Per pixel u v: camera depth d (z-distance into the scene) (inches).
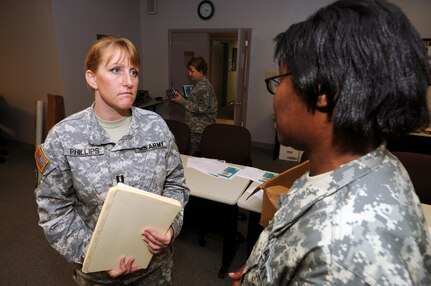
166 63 205.9
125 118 38.2
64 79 150.3
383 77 13.4
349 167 15.7
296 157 167.8
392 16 13.9
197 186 68.1
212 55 205.9
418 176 69.0
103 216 30.7
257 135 197.5
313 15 16.0
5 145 172.9
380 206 13.8
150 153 38.3
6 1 149.3
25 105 166.4
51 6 137.5
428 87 14.3
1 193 116.7
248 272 21.4
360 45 13.6
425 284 13.3
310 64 14.9
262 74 184.5
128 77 34.8
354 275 12.6
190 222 90.0
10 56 160.2
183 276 75.4
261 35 178.1
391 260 12.5
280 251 17.0
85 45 159.2
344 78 13.9
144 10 200.4
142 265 37.8
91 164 34.9
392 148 134.0
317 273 13.7
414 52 13.6
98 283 39.5
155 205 33.2
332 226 13.9
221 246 88.0
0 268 75.7
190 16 189.9
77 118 36.3
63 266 76.9
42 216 35.2
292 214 17.2
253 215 71.9
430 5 144.3
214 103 123.4
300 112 16.7
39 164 34.6
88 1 156.9
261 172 78.0
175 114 208.4
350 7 14.7
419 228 13.9
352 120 14.0
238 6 177.8
